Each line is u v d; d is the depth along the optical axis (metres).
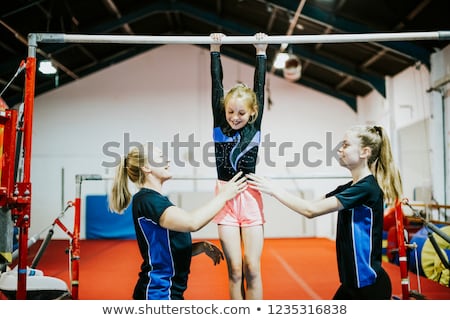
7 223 2.25
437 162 6.29
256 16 8.05
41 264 6.03
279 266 5.73
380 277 2.11
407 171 7.37
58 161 9.99
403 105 7.41
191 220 1.96
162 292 2.05
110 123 10.13
